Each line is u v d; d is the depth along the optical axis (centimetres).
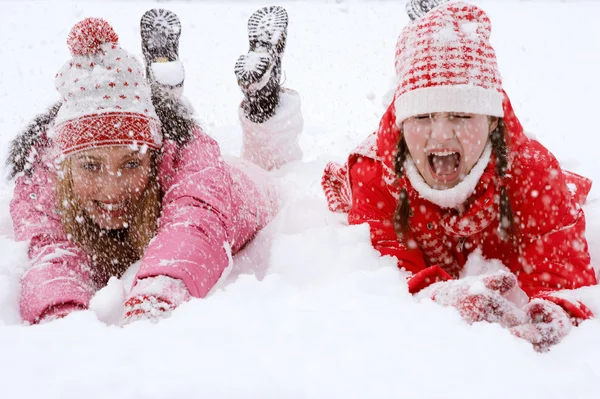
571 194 212
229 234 209
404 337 126
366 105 513
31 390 108
